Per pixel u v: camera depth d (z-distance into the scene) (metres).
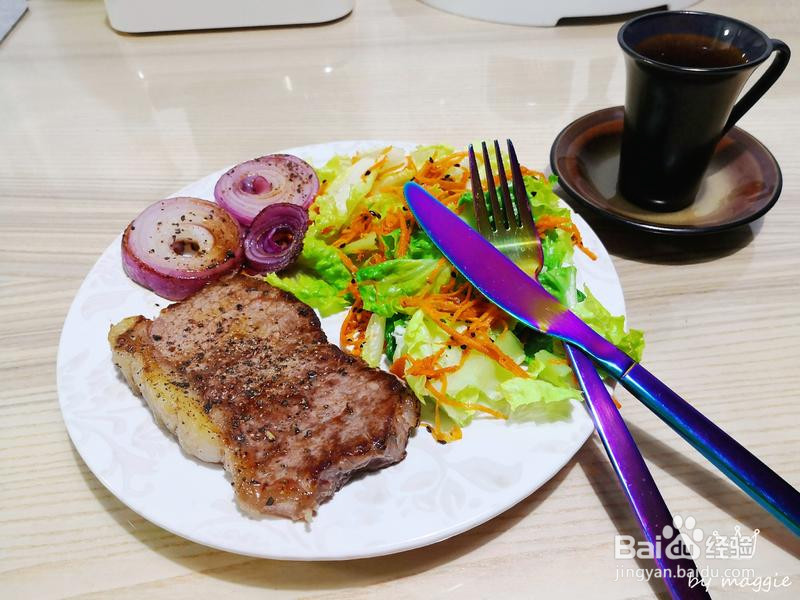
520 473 0.24
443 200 0.35
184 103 0.53
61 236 0.39
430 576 0.23
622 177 0.39
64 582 0.23
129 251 0.32
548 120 0.49
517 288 0.29
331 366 0.27
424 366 0.27
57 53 0.60
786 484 0.22
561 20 0.62
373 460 0.24
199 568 0.24
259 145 0.47
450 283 0.31
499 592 0.23
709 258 0.36
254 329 0.29
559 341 0.28
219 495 0.23
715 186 0.39
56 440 0.28
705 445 0.23
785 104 0.49
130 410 0.27
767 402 0.29
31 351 0.32
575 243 0.34
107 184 0.44
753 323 0.32
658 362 0.31
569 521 0.25
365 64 0.57
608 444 0.24
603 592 0.23
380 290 0.30
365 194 0.35
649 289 0.35
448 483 0.24
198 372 0.27
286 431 0.24
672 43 0.36
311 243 0.33
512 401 0.25
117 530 0.25
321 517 0.23
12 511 0.25
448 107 0.51
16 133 0.49
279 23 0.62
